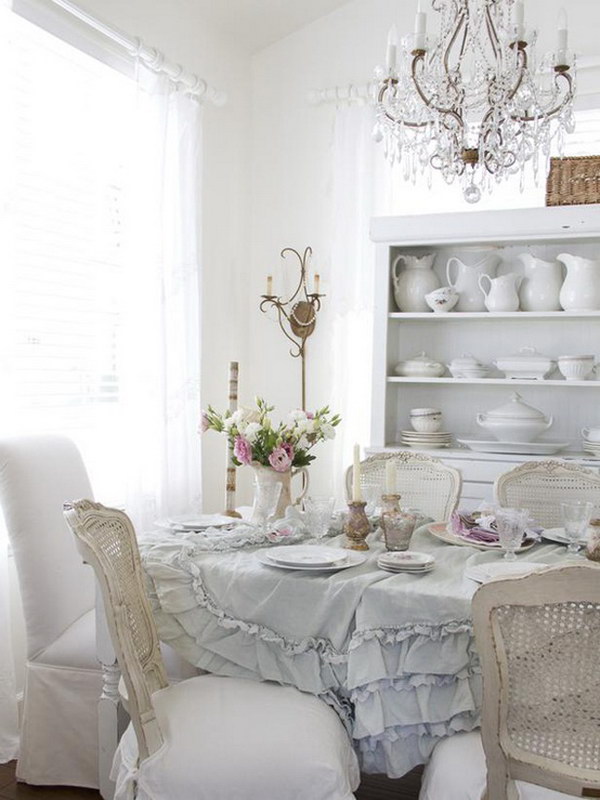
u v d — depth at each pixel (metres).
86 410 3.06
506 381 3.36
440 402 3.71
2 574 2.39
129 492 3.03
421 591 1.67
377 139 2.30
